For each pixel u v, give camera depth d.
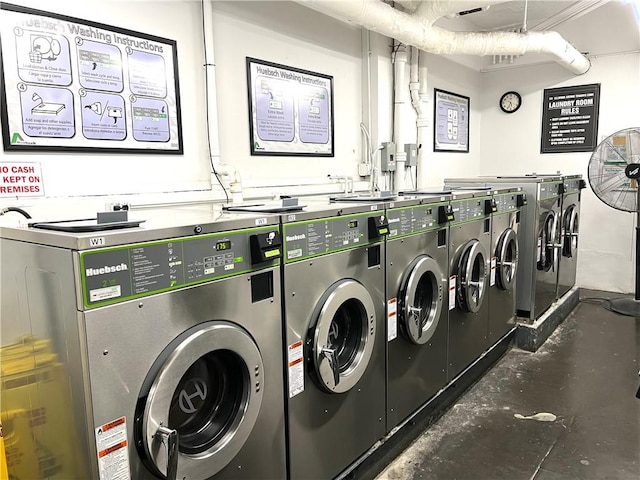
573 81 5.09
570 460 2.23
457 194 2.71
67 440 1.21
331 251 1.81
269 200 3.04
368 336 2.01
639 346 3.65
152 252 1.21
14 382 1.38
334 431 1.91
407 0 3.16
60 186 2.06
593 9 4.74
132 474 1.20
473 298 2.84
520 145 5.49
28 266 1.24
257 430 1.57
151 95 2.37
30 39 1.91
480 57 5.54
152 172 2.42
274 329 1.60
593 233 5.17
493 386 3.03
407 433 2.37
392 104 4.01
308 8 3.26
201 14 2.58
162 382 1.21
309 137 3.36
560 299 4.39
